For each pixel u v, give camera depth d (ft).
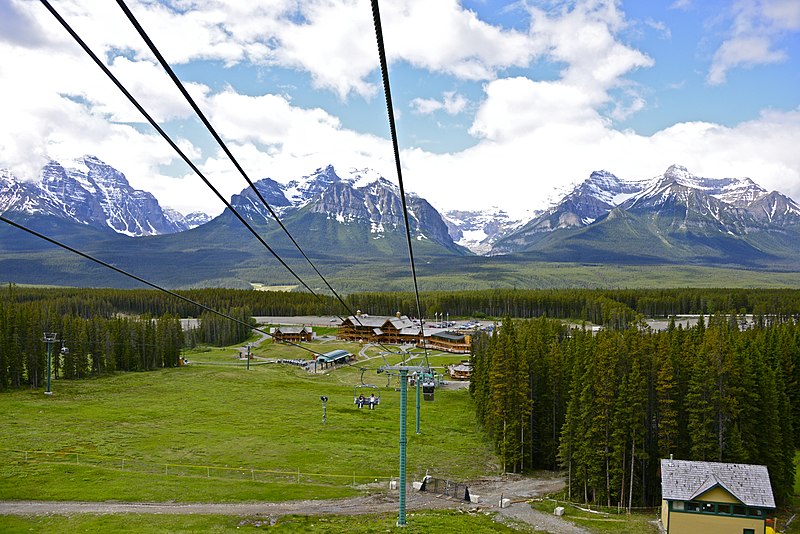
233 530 212.23
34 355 491.31
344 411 425.69
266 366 631.97
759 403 281.74
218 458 305.32
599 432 278.46
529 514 252.42
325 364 640.17
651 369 294.05
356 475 290.97
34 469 272.51
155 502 239.30
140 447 318.45
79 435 337.31
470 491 281.54
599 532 235.40
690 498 228.43
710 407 269.85
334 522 225.97
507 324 419.95
